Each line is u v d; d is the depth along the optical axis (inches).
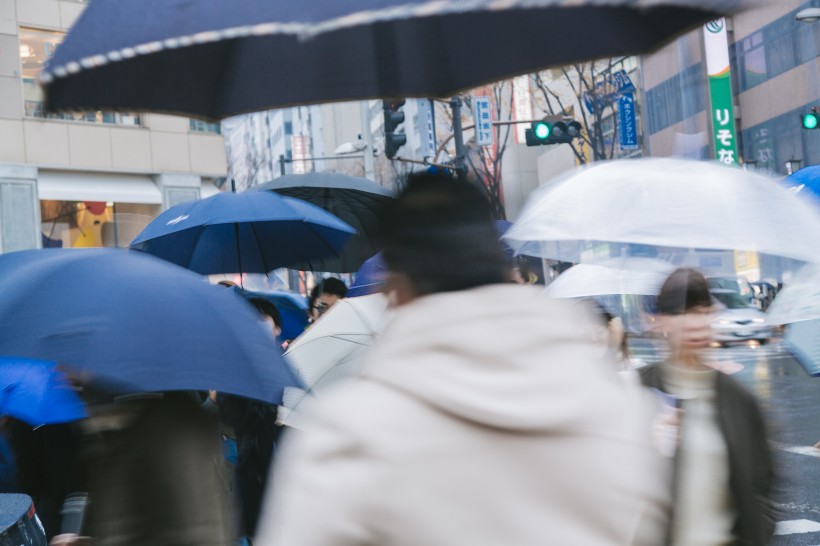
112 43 82.2
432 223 70.2
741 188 181.3
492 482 64.1
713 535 151.2
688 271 158.7
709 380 156.3
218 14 77.9
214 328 128.6
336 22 72.8
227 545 141.9
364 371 68.2
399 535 62.9
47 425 227.8
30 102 1170.0
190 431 138.9
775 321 225.8
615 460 66.9
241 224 332.5
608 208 183.5
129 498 135.2
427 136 1000.9
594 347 73.7
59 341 122.4
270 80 119.4
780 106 1665.8
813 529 334.3
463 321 67.0
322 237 337.7
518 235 192.1
